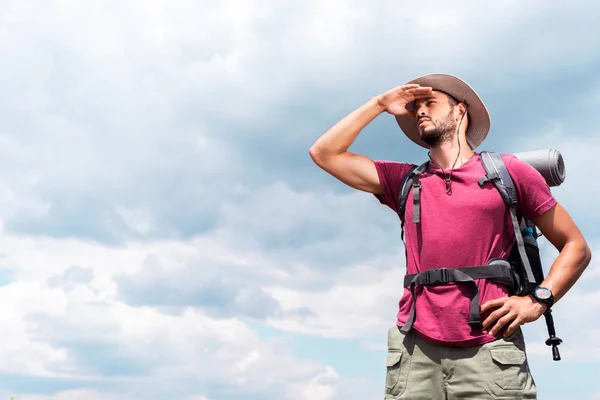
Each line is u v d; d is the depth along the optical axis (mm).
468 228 3021
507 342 2904
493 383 2850
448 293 2982
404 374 3062
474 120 3449
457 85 3342
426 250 3078
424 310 3027
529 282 2947
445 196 3115
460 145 3322
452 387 2941
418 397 3002
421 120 3363
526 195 3092
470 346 2920
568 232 3082
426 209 3148
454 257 3014
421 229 3127
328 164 3502
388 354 3180
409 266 3188
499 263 2967
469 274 2961
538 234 3307
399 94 3418
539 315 2910
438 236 3055
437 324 2977
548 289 2926
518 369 2867
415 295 3074
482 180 3080
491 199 3043
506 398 2822
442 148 3326
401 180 3400
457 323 2934
